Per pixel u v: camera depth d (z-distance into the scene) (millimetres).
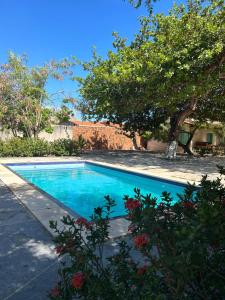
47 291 3473
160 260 2113
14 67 19922
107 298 2277
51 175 14875
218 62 11062
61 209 6746
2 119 20359
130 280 2416
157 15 14758
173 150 18984
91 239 2750
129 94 14867
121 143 27391
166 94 13133
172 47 11938
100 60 19672
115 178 14391
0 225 5738
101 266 2740
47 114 21500
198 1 14250
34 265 4113
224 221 1978
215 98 16438
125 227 5555
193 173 13102
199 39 11078
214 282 2156
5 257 4355
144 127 22688
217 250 2121
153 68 11961
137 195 2598
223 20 11250
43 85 20969
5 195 8242
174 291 2039
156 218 2320
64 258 4320
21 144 18719
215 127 26062
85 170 16328
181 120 18484
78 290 2357
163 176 12188
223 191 2836
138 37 17203
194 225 1793
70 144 20219
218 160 18859
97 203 10086
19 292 3471
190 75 11508
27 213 6543
